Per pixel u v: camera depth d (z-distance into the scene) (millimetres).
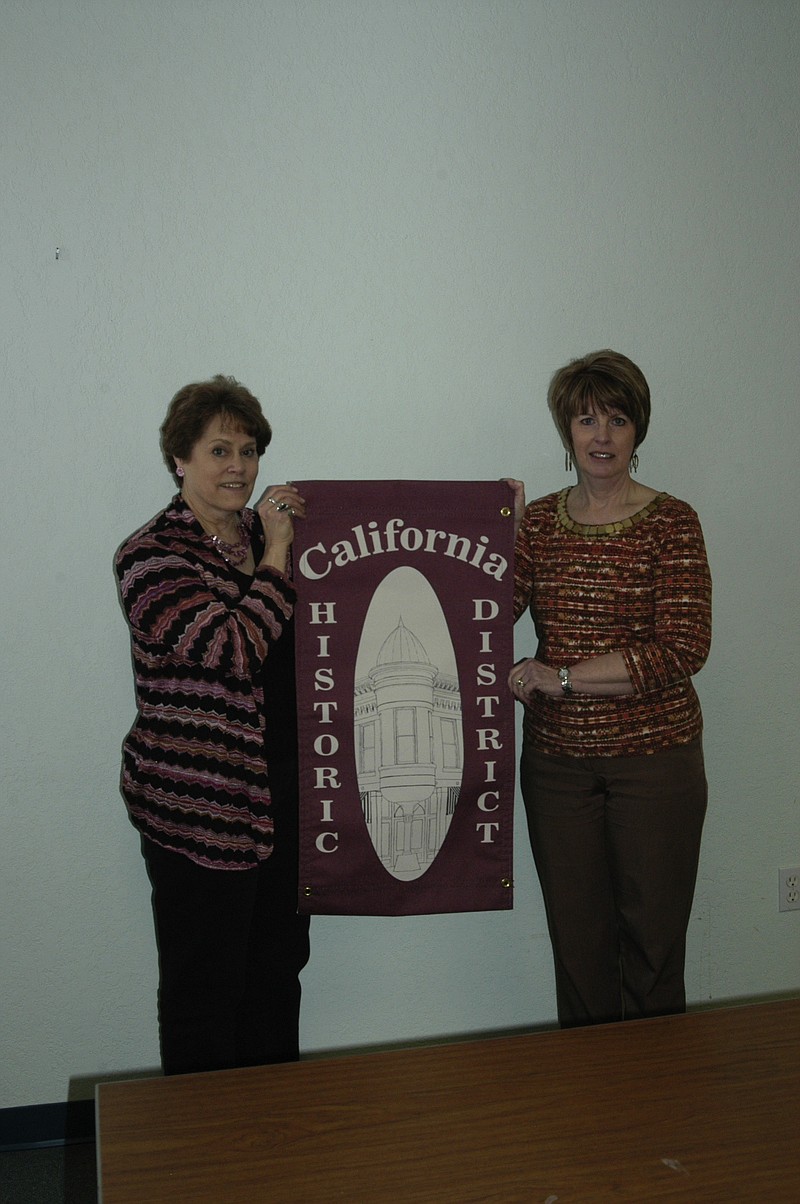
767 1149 1117
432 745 2012
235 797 1777
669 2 2223
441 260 2188
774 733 2473
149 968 2234
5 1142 2195
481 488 1993
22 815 2152
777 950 2535
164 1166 1104
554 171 2213
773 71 2291
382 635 1988
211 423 1809
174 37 2021
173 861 1803
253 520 1976
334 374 2172
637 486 2043
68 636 2123
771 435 2387
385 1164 1101
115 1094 1246
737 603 2414
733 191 2303
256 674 1853
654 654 1884
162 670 1769
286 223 2109
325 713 1981
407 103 2135
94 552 2113
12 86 1969
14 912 2170
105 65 1999
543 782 2033
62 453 2076
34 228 2010
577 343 2268
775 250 2338
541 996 2424
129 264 2055
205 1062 1868
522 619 2309
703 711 2430
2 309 2018
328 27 2082
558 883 2035
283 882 1949
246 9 2041
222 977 1855
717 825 2465
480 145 2174
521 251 2219
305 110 2092
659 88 2240
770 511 2410
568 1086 1247
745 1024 1404
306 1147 1133
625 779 1959
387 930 2334
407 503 1976
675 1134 1146
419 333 2195
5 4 1948
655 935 1998
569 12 2180
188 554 1787
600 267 2260
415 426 2219
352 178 2127
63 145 2002
